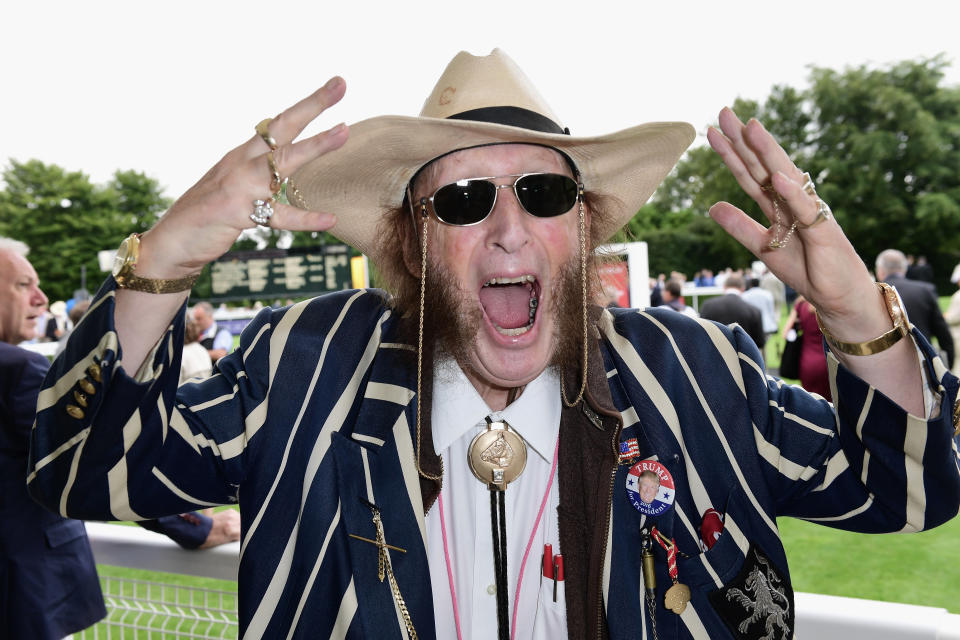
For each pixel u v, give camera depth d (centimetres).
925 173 4103
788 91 4688
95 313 99
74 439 101
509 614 119
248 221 95
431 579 121
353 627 109
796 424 117
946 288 4159
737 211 108
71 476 103
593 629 112
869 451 107
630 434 120
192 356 605
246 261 1095
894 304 101
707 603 112
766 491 116
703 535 114
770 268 106
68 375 100
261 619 115
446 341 123
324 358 125
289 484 118
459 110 126
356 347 127
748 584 112
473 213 121
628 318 132
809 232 96
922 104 4300
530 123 125
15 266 253
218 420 118
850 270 98
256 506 118
